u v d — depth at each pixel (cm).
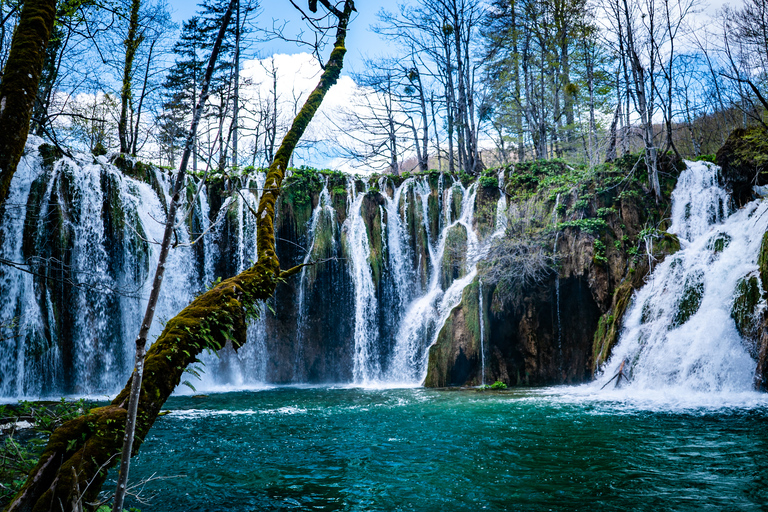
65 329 2066
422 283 2597
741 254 1755
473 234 2505
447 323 2194
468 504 716
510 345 2233
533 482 800
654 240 2047
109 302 2169
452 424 1253
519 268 2161
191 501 736
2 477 401
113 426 323
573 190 2284
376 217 2633
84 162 2156
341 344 2592
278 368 2591
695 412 1313
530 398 1677
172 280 2358
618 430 1134
